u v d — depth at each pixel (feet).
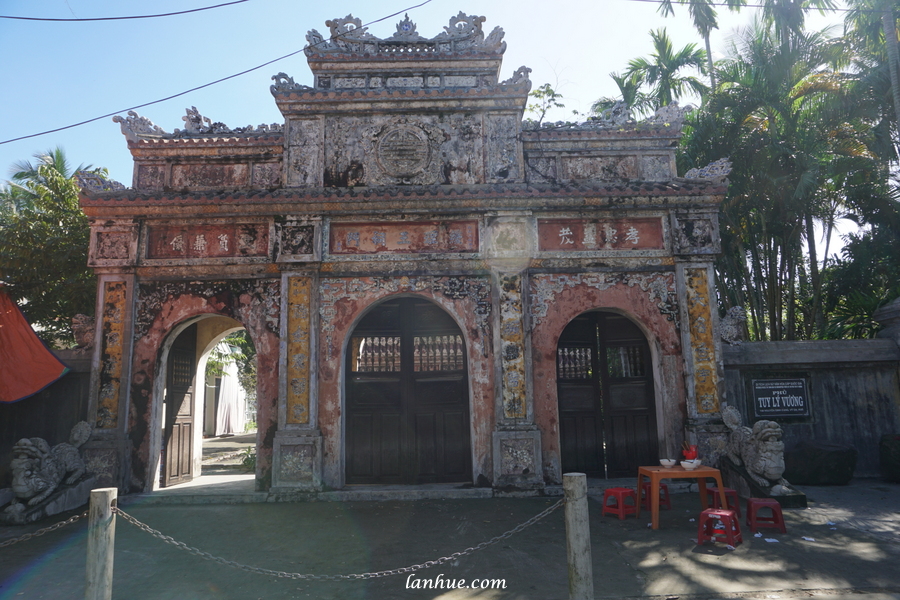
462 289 31.14
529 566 18.10
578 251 31.37
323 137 32.55
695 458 23.49
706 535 20.80
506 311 30.66
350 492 28.81
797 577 16.67
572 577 13.48
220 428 80.02
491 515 25.17
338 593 16.12
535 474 29.04
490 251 31.01
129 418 30.19
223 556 19.80
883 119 43.32
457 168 32.40
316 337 30.35
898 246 43.70
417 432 32.01
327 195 30.71
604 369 33.45
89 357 31.83
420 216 31.42
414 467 31.58
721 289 49.24
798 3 49.24
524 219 31.42
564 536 21.52
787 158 42.86
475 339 30.73
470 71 33.83
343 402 30.55
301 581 17.16
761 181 44.09
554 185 31.19
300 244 30.99
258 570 14.39
